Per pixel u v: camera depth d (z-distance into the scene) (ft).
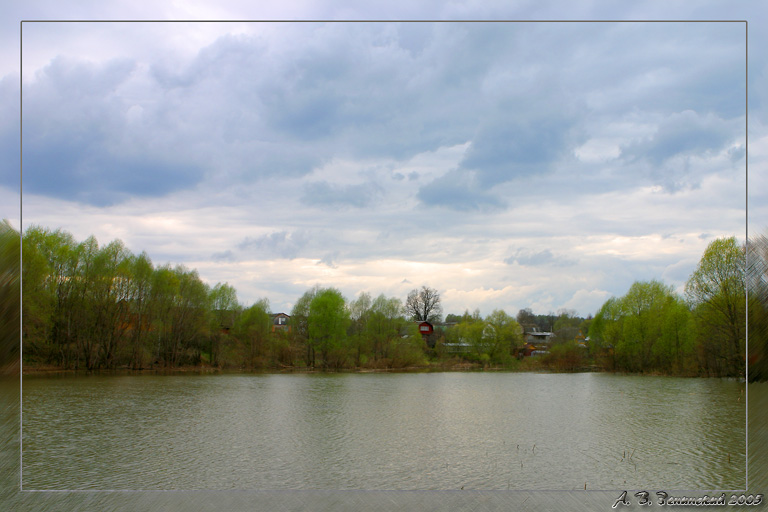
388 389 144.15
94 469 61.00
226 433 81.56
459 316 252.83
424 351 236.63
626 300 168.25
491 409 105.60
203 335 200.75
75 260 169.17
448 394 132.05
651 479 55.93
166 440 76.28
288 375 189.78
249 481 56.80
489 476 58.03
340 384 158.40
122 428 84.94
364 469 61.36
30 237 154.40
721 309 130.72
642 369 165.37
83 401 114.62
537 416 96.68
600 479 56.65
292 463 63.98
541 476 58.08
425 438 78.13
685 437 77.77
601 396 122.52
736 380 140.97
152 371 185.37
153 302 187.83
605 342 177.88
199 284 196.13
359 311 228.22
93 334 176.55
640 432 81.15
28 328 158.61
